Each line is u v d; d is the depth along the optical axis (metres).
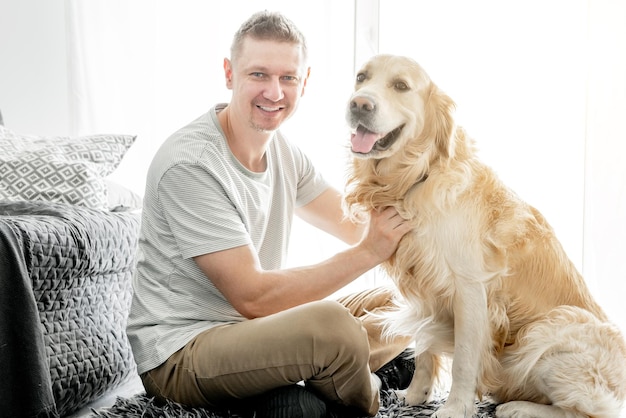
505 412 1.82
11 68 3.62
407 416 1.85
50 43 3.61
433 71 3.02
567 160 2.90
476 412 1.81
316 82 3.19
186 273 1.82
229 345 1.69
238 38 1.92
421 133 1.80
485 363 1.80
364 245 1.83
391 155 1.81
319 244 3.19
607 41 2.79
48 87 3.62
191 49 3.40
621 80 2.78
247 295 1.74
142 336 1.83
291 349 1.64
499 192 1.87
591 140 2.80
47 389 1.74
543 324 1.83
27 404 1.71
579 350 1.78
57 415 1.76
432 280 1.81
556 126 2.91
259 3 3.29
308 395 1.70
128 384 2.40
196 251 1.76
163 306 1.84
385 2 3.06
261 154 1.98
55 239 1.91
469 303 1.78
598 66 2.80
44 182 2.41
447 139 1.78
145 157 3.46
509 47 2.95
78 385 2.00
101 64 3.47
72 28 3.45
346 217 2.11
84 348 2.04
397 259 1.86
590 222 2.81
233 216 1.80
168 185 1.81
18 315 1.72
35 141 2.76
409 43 3.04
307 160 2.19
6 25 3.61
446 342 1.90
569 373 1.76
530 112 2.93
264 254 2.04
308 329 1.64
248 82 1.87
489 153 2.97
